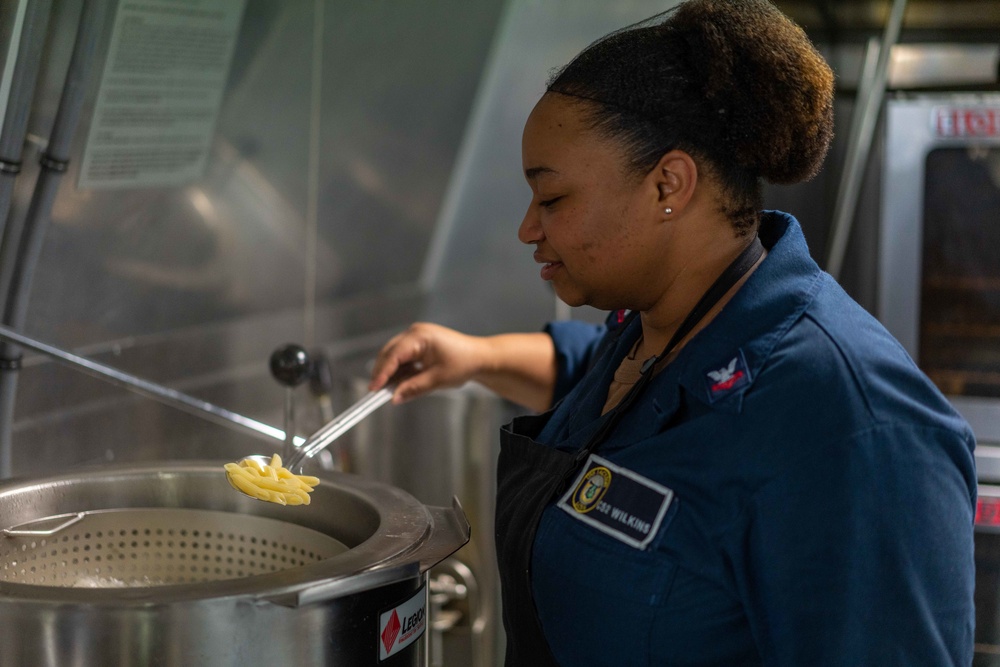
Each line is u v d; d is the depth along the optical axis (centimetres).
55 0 126
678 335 91
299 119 187
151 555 117
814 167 91
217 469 118
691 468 85
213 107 164
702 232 89
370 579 85
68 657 79
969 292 179
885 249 181
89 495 113
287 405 139
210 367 179
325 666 86
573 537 90
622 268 89
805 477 79
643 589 85
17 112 123
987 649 172
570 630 90
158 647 79
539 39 232
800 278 89
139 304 162
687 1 90
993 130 174
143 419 164
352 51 191
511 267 242
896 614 79
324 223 203
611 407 98
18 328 135
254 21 165
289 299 199
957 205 178
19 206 133
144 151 153
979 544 170
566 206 88
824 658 78
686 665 86
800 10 204
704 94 84
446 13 211
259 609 82
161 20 145
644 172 85
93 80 139
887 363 83
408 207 229
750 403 83
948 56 212
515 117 237
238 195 178
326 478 117
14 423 141
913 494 79
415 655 97
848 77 214
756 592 82
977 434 179
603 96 85
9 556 105
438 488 187
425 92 218
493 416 183
